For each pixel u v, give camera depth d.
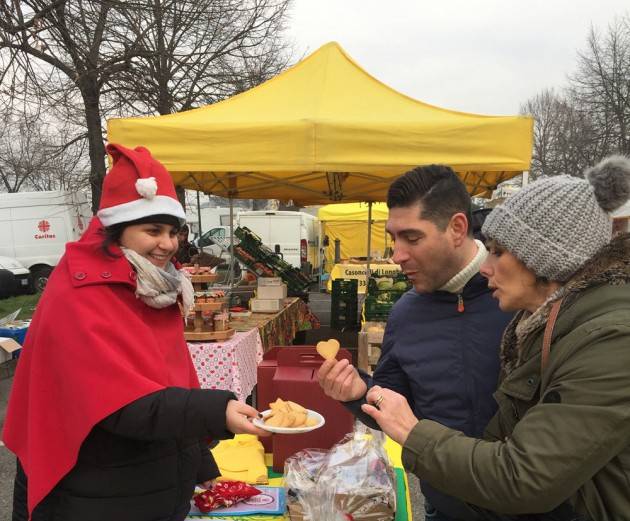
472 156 3.73
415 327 1.42
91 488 1.22
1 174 19.39
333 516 1.35
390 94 4.37
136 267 1.29
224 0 10.86
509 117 3.79
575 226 0.94
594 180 0.99
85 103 9.63
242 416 1.15
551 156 24.86
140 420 1.11
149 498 1.29
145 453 1.28
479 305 1.35
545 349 0.96
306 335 6.78
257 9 11.70
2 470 3.61
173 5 9.79
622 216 1.00
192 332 3.26
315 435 1.78
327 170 3.67
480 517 1.25
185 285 1.46
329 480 1.42
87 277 1.22
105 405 1.10
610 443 0.81
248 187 6.36
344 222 16.77
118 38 9.79
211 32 11.26
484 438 1.15
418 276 1.35
